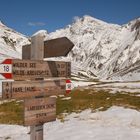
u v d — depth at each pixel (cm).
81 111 2988
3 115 3278
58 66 905
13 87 774
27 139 1788
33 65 830
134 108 2848
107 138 1606
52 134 1841
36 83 838
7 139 1878
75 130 1883
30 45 871
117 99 4162
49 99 884
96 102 3625
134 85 7475
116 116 2361
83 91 5759
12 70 774
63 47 833
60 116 2795
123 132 1747
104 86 7969
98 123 2144
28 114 820
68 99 4309
